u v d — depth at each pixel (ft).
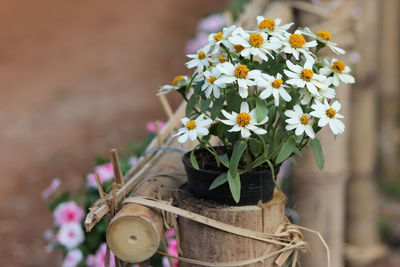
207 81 5.14
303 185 7.23
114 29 33.06
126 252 5.19
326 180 7.07
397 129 13.98
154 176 5.45
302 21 6.74
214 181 5.14
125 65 25.86
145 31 32.01
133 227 5.16
